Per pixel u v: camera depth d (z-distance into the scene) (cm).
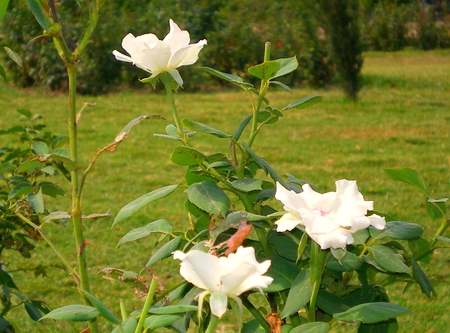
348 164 775
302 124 1041
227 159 190
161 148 888
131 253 522
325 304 160
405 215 579
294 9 1548
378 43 2405
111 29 1411
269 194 180
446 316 400
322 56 1499
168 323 135
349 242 120
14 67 1433
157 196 163
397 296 430
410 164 770
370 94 1351
